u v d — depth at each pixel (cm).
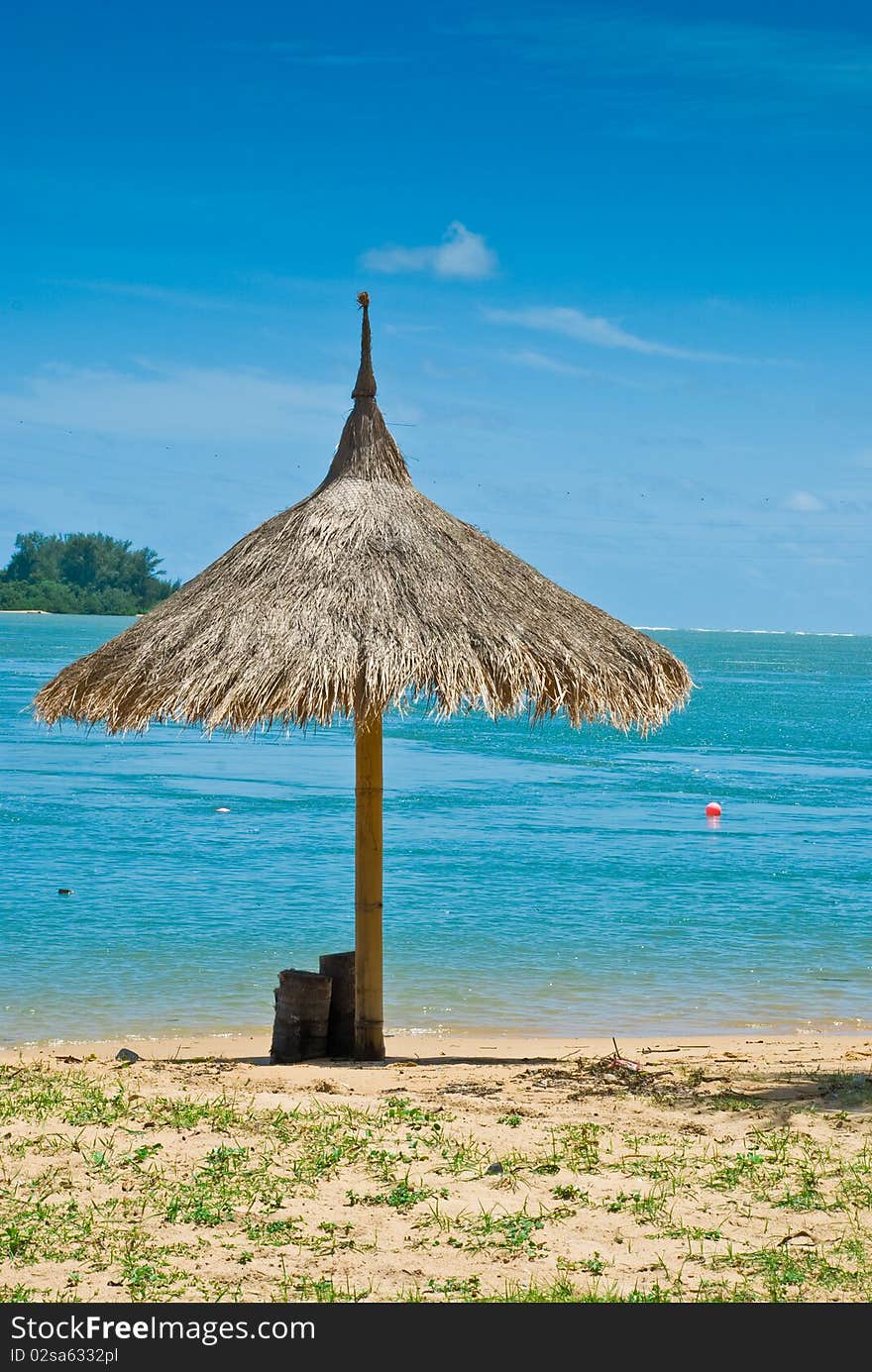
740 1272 500
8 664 8494
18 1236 528
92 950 1413
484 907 1712
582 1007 1220
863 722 6188
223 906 1666
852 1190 581
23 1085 783
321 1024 936
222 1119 693
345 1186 591
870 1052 963
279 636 814
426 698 799
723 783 3438
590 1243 527
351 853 2112
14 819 2448
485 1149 643
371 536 875
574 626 891
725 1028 1149
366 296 933
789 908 1720
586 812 2741
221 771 3550
